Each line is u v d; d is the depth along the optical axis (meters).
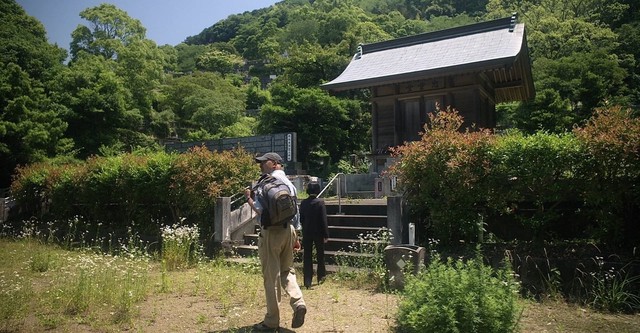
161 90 53.88
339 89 16.91
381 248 7.31
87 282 6.20
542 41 42.47
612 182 5.87
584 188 6.12
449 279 4.22
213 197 9.80
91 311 5.36
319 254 6.98
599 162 5.85
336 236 8.61
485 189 6.66
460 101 16.14
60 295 5.77
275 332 4.57
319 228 6.89
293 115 30.58
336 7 78.75
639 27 39.81
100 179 12.11
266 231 4.69
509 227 7.22
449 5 91.81
